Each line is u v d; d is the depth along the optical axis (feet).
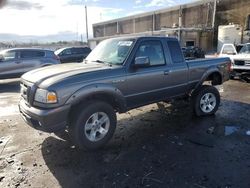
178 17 129.80
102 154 14.33
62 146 15.43
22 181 11.84
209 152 14.38
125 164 13.19
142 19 154.20
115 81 14.98
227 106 24.12
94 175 12.22
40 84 13.37
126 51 16.20
